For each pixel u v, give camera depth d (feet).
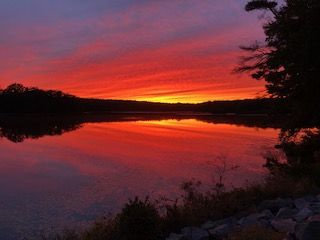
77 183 81.51
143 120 465.47
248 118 553.23
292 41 63.93
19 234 49.21
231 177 80.38
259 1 77.20
